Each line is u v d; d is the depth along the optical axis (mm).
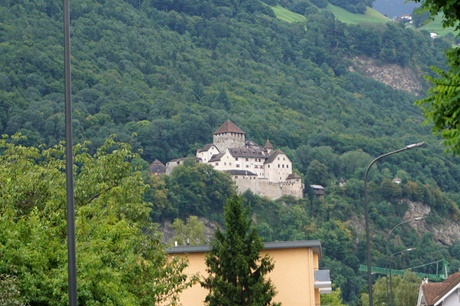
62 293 49281
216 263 87625
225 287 85188
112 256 55688
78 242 55156
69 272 36594
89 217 64812
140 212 67750
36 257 50000
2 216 53375
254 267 87562
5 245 49594
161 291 62969
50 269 51344
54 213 57875
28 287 49031
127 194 68688
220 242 88250
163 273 67125
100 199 67312
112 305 51188
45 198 63031
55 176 66875
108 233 58094
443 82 29047
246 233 89250
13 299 44562
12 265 48844
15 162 69250
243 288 86875
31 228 52594
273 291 87125
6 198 59906
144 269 63250
